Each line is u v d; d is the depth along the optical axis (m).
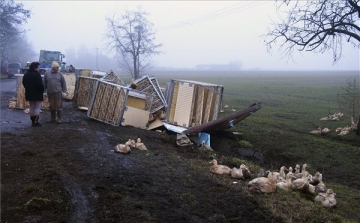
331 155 12.34
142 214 5.36
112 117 13.19
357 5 14.66
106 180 6.59
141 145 9.54
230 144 13.51
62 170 6.94
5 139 9.09
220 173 7.92
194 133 12.89
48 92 12.13
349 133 15.09
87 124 12.57
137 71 41.62
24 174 6.53
